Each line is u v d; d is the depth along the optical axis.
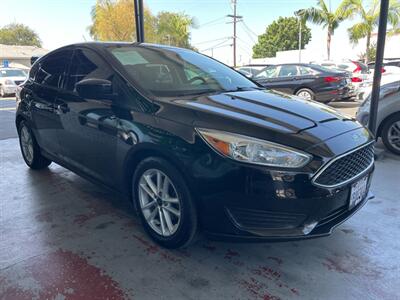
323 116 2.67
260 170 2.16
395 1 20.03
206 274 2.42
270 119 2.43
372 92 4.70
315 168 2.18
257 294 2.22
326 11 22.47
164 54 3.46
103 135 2.96
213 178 2.25
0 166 4.74
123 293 2.23
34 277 2.39
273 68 10.66
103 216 3.25
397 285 2.30
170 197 2.60
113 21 29.72
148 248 2.72
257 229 2.24
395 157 5.01
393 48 27.09
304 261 2.57
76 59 3.49
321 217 2.30
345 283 2.32
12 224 3.10
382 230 2.97
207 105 2.60
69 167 3.65
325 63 15.27
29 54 38.97
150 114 2.61
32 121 4.09
